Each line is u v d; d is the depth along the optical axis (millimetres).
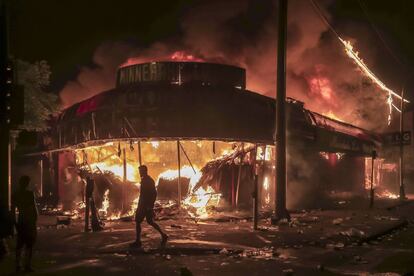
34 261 9266
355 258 9703
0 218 9984
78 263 9094
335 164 27781
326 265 9156
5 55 9875
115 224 15117
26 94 17828
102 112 18469
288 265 9047
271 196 21016
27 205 8359
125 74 20453
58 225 14477
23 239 8312
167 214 17172
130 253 10133
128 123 17938
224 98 18484
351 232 12594
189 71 19703
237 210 18938
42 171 23016
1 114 9750
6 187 10242
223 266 8891
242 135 18547
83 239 11781
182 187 19000
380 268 8938
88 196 13352
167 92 18062
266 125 19250
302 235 12656
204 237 12102
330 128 26000
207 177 18891
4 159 10305
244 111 18734
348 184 29766
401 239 13047
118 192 18500
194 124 17891
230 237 12141
